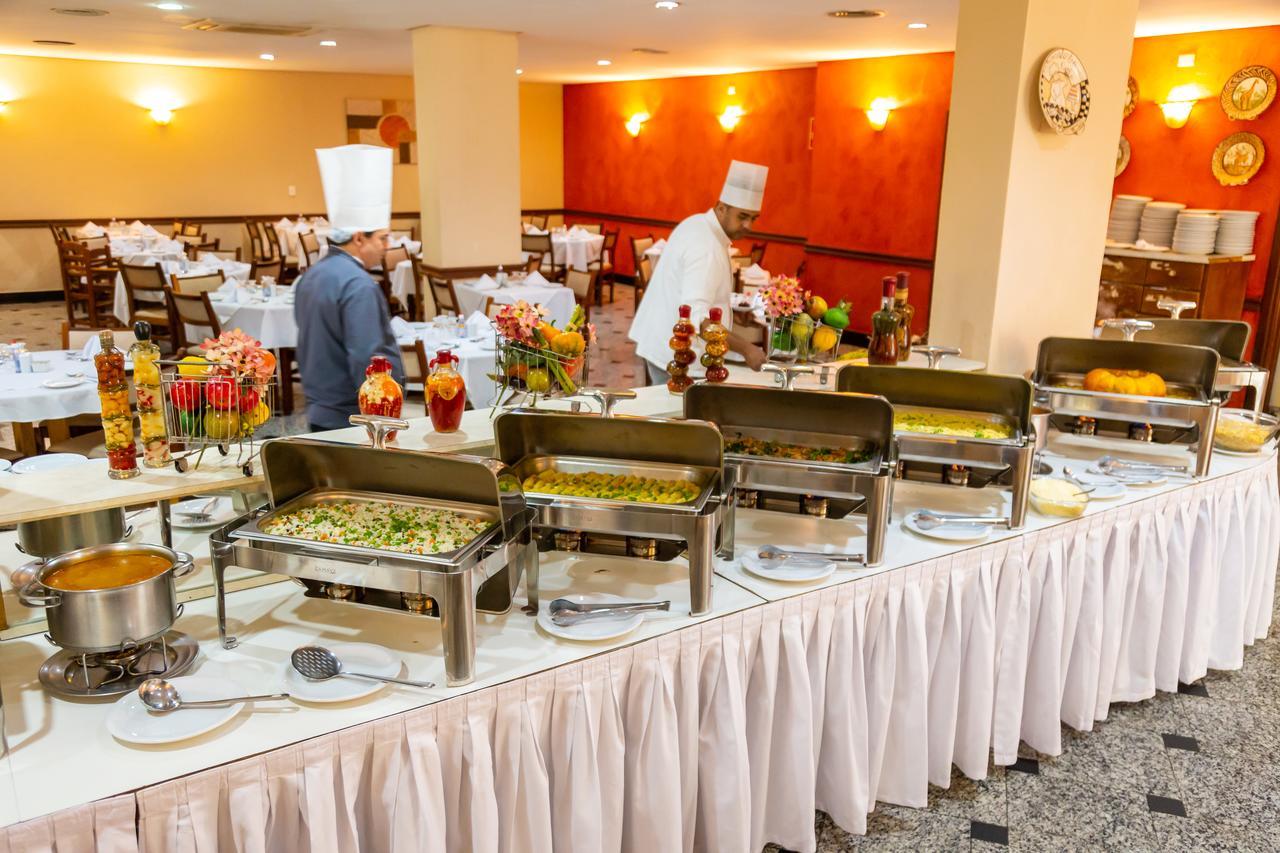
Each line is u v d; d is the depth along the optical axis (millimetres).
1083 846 2088
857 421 2072
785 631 1866
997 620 2217
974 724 2211
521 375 2182
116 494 1668
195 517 2086
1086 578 2357
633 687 1708
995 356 3162
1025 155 3008
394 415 1977
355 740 1443
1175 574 2572
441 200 6543
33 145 9375
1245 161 5508
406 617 1817
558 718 1630
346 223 2428
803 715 1897
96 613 1439
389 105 11062
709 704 1811
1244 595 2797
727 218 2949
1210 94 5637
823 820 2141
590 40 6906
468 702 1528
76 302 8789
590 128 11828
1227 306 5555
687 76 10055
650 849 1775
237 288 5926
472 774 1529
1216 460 2791
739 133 9469
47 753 1359
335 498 1825
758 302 6340
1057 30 2961
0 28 6637
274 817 1406
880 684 2037
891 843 2074
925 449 2236
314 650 1583
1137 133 6051
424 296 7008
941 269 3268
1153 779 2332
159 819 1306
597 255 9789
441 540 1611
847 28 5949
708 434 1911
